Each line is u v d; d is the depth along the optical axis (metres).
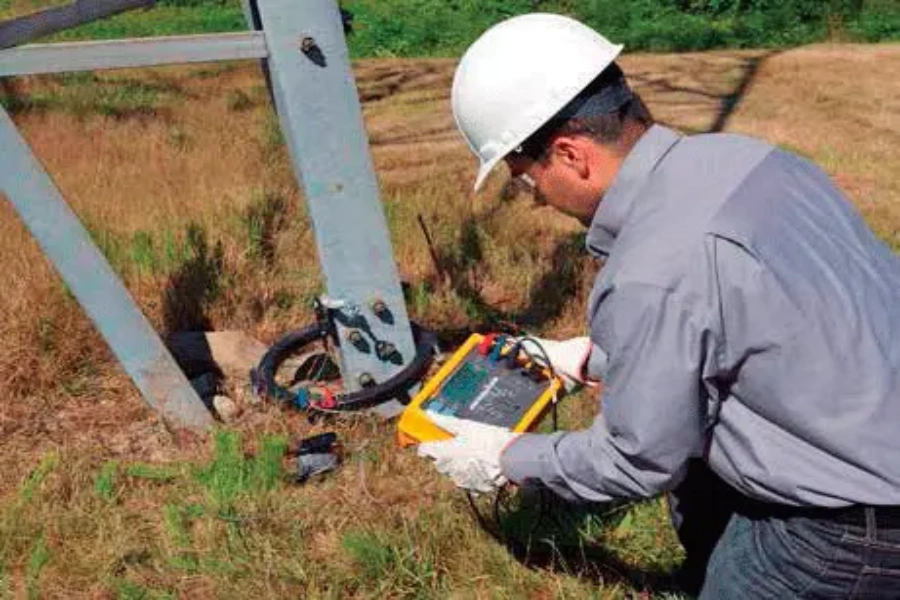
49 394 4.37
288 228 5.96
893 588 2.07
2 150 3.71
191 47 3.69
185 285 5.04
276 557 3.37
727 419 2.04
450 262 5.57
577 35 2.15
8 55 3.57
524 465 2.34
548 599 3.25
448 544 3.41
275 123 9.18
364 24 19.16
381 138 10.09
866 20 18.50
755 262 1.90
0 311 4.60
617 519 3.52
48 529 3.49
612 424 2.04
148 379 4.07
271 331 4.98
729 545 2.27
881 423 1.93
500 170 7.32
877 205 7.47
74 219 3.85
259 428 4.13
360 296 4.11
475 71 2.19
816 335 1.90
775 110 11.21
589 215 2.16
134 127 9.20
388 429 4.13
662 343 1.91
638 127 2.08
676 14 19.45
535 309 5.21
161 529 3.56
